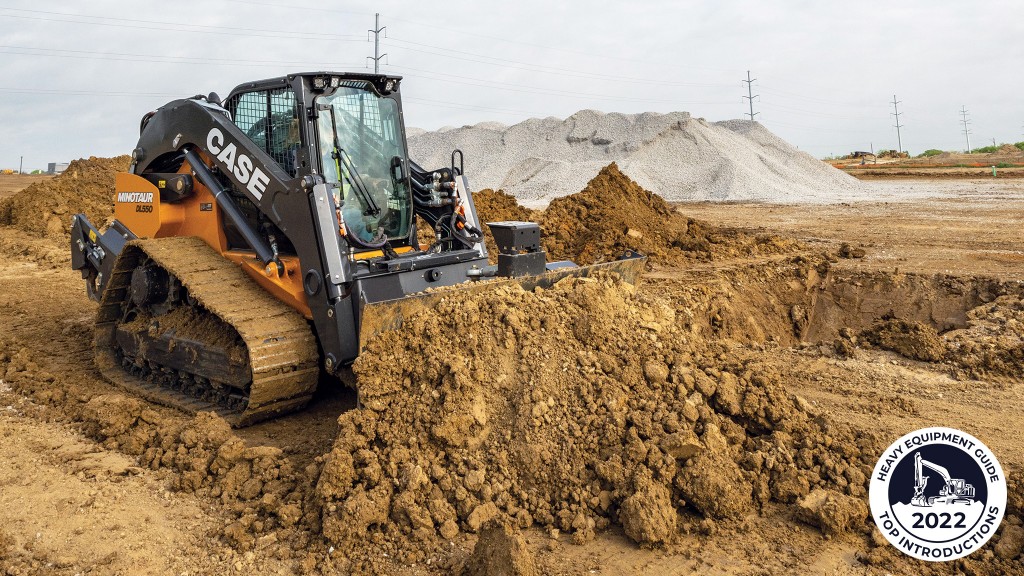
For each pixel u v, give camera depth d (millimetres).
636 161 36875
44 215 17578
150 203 7348
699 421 5125
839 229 18484
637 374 5387
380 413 5109
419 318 5500
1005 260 13016
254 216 6773
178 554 4492
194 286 6266
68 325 9812
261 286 6512
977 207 22078
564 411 5125
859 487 4867
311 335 6027
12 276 13227
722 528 4637
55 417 6609
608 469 4758
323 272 5805
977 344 8266
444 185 7031
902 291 11797
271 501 4828
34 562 4387
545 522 4707
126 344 7504
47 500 5094
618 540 4559
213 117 6645
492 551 4121
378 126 6672
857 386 7344
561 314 5715
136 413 6266
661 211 17656
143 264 7156
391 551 4430
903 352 8359
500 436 5043
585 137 40656
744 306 11797
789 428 5262
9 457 5805
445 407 4984
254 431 6090
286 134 6375
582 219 16094
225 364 6285
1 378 7629
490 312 5605
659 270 13219
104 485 5309
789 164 40062
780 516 4789
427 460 4871
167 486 5305
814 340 12062
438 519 4590
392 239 6672
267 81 6395
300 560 4406
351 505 4539
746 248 14914
